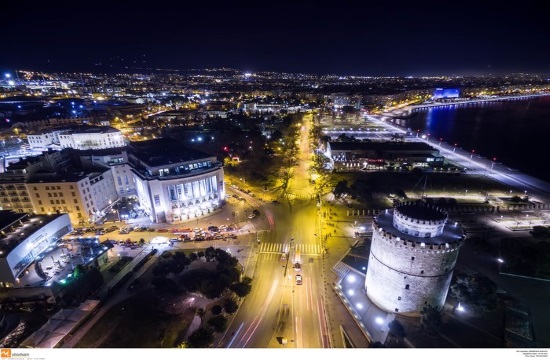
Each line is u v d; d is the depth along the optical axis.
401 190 168.00
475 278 90.25
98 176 154.12
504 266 105.75
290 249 121.38
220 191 159.62
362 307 88.81
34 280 98.38
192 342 76.00
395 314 83.31
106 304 94.44
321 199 167.62
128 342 80.81
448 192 178.12
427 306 78.00
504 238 126.62
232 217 149.62
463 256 112.94
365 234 131.12
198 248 123.62
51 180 141.12
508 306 87.69
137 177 153.25
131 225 143.12
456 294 86.12
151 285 102.12
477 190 180.88
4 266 94.19
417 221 76.31
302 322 86.62
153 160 149.25
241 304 93.69
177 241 128.38
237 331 83.88
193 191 148.75
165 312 90.75
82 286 96.06
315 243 125.25
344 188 165.00
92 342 80.62
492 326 78.81
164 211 144.50
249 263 113.25
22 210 143.25
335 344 79.44
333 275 105.88
